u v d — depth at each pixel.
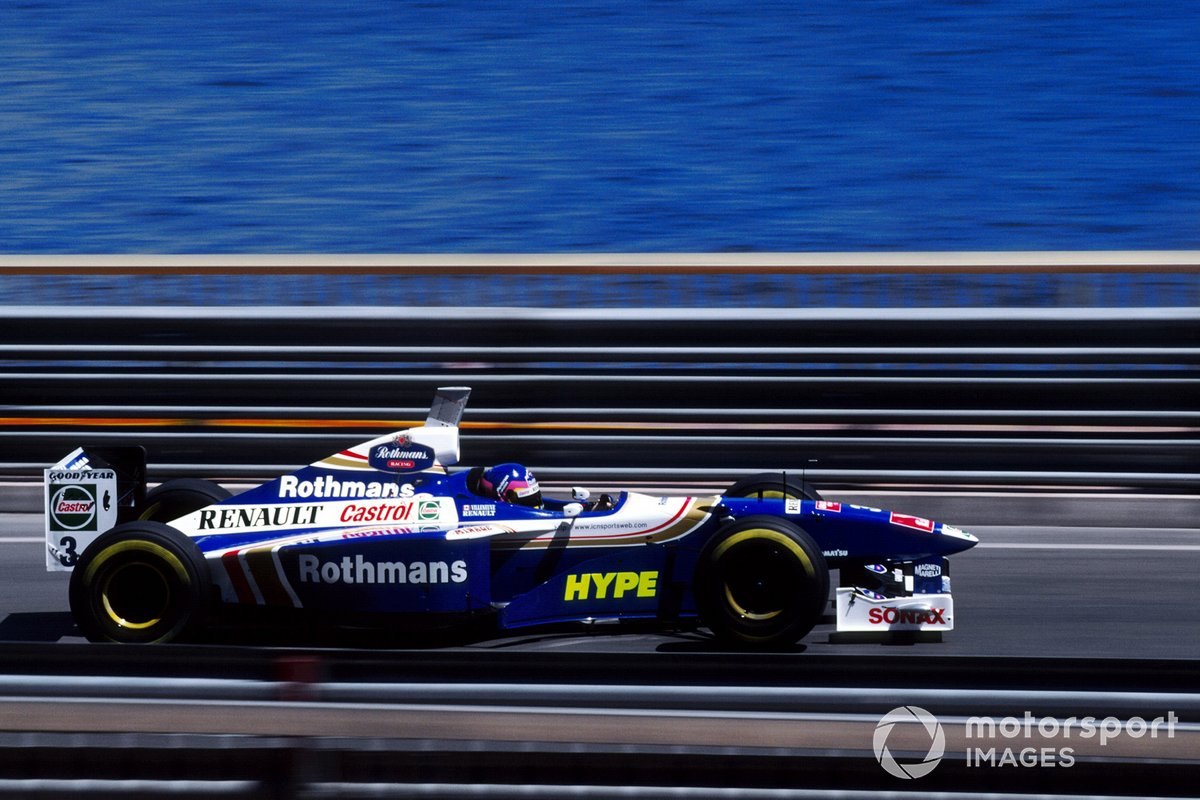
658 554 24.62
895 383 35.56
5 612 26.67
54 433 36.41
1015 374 35.28
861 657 15.75
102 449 26.89
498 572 25.03
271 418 36.50
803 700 15.59
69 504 25.80
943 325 35.72
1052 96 88.62
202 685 16.00
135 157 84.56
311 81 94.94
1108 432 34.88
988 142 83.00
